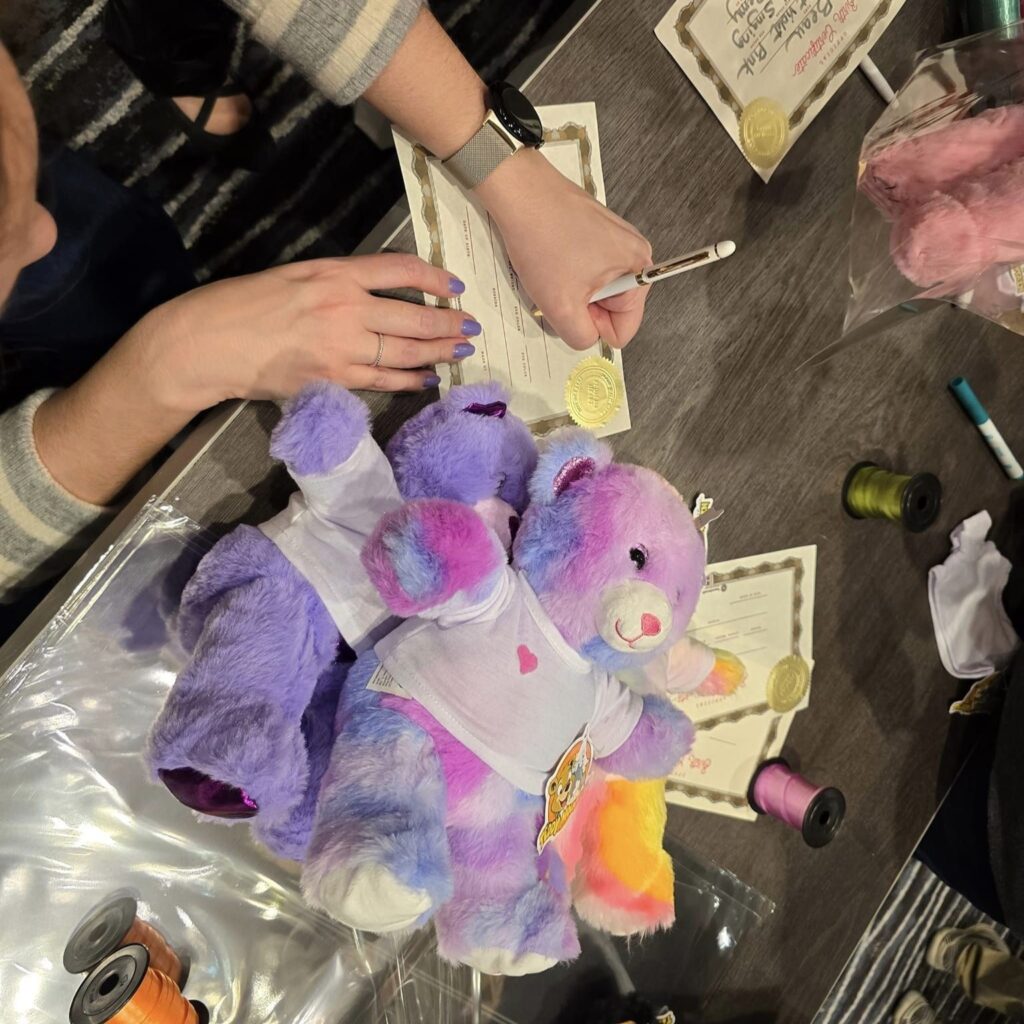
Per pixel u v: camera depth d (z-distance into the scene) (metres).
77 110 0.97
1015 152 0.71
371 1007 0.68
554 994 0.77
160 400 0.57
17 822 0.59
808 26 0.77
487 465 0.59
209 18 0.87
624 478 0.55
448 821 0.54
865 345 0.87
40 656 0.58
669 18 0.71
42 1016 0.59
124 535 0.58
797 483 0.87
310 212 1.05
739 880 0.87
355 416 0.53
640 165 0.74
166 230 0.88
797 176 0.81
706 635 0.85
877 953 1.30
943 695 1.00
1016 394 0.99
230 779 0.48
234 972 0.64
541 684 0.52
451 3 1.08
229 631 0.51
